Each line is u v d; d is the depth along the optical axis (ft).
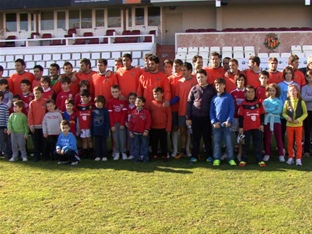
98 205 14.38
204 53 58.44
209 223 12.69
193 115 20.97
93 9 75.25
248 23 73.36
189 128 22.24
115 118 22.16
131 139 21.95
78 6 71.61
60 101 23.59
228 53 58.85
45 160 22.21
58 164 20.95
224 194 15.34
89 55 58.95
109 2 70.54
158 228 12.37
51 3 71.56
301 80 22.90
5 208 14.20
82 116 22.47
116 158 22.08
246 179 17.31
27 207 14.29
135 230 12.27
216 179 17.38
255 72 22.93
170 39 75.66
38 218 13.28
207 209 13.83
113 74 23.56
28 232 12.25
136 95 22.30
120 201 14.75
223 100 20.12
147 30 74.33
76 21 75.97
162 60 60.08
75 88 24.11
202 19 74.59
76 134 22.74
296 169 18.90
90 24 75.66
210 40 62.23
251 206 14.05
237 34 61.77
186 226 12.50
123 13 74.49
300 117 19.93
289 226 12.39
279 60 53.06
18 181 17.63
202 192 15.61
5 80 24.16
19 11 76.23
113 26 75.20
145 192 15.71
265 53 58.95
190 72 22.50
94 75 23.66
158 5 72.08
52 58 59.31
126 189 16.14
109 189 16.19
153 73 22.43
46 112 22.40
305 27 70.79
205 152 21.68
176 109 22.76
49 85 24.06
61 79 23.56
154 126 21.56
